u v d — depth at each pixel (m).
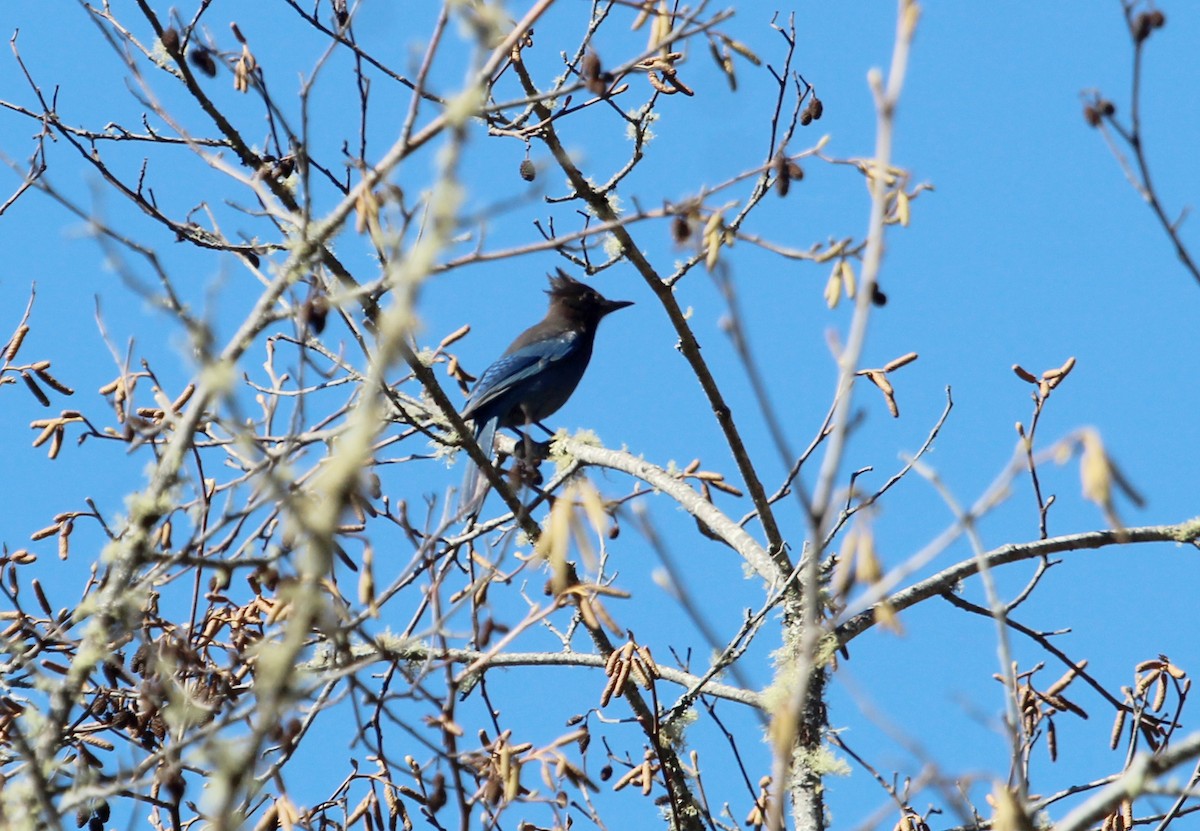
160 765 9.84
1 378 13.16
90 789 8.99
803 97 13.73
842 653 13.53
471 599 10.95
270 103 10.63
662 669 14.12
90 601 9.71
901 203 9.95
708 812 12.10
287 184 13.21
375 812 12.15
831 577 13.36
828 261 9.86
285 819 10.05
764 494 14.51
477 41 8.08
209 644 11.92
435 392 12.65
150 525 9.70
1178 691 12.77
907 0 7.30
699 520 14.88
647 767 12.77
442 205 6.69
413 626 11.57
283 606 9.91
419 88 10.02
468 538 12.43
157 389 11.84
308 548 6.64
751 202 13.56
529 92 15.00
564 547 7.32
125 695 11.59
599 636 14.07
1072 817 7.72
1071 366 13.62
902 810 12.17
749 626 12.90
